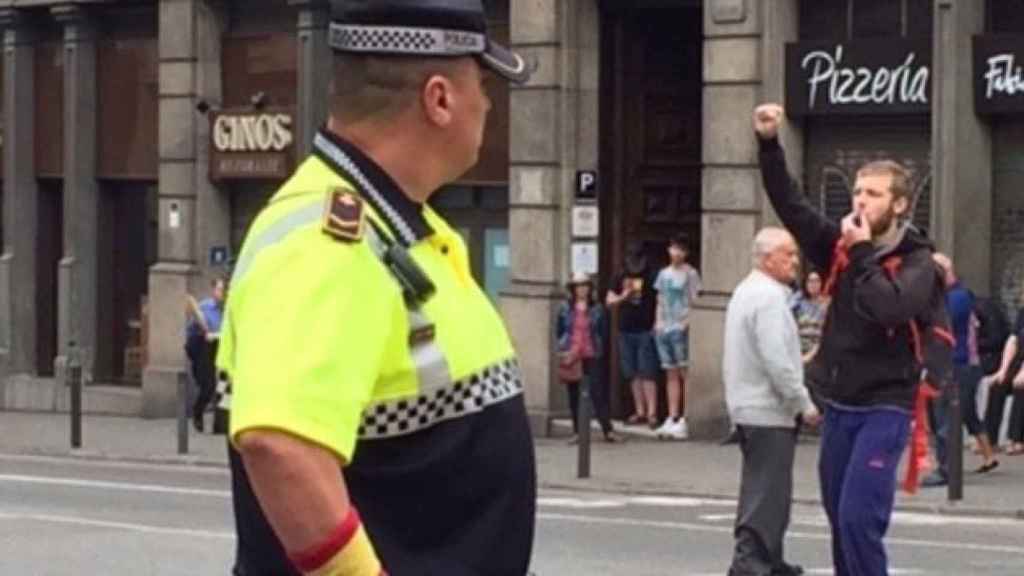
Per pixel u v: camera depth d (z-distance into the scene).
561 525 17.55
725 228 24.70
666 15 26.47
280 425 3.33
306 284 3.41
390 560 3.55
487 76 3.77
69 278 32.53
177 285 30.72
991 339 22.23
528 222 26.33
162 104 30.98
